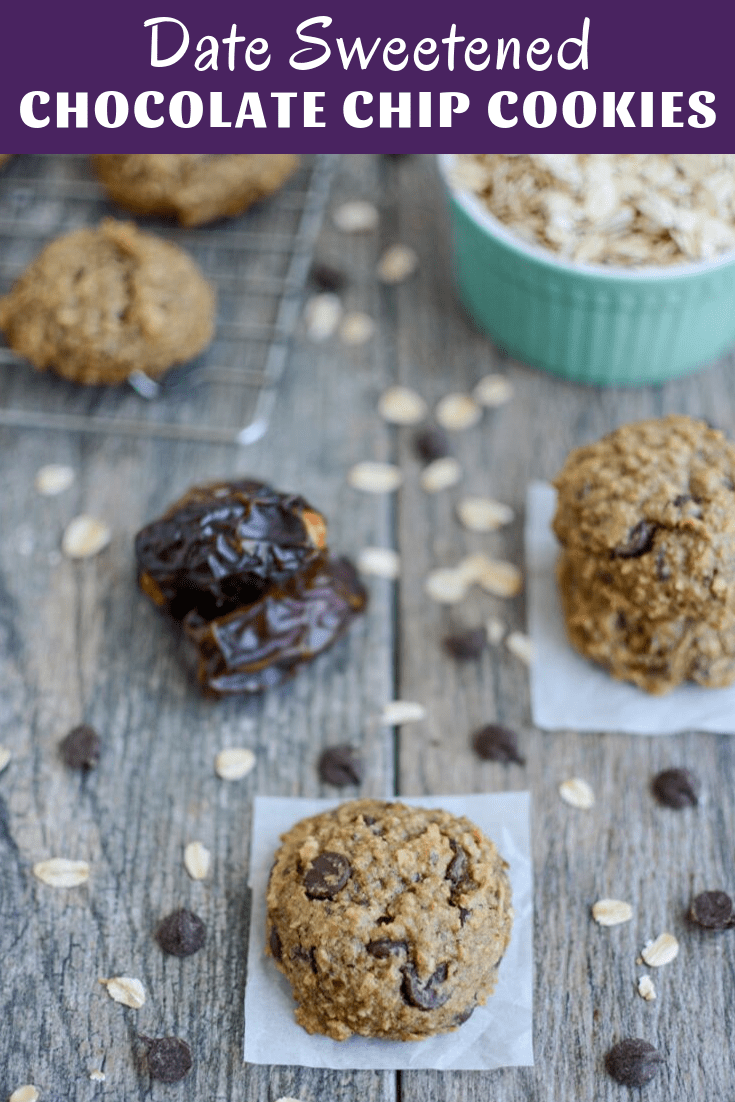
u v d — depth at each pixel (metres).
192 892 0.49
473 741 0.51
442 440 0.55
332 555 0.52
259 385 0.56
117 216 0.60
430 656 0.52
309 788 0.50
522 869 0.49
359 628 0.52
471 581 0.53
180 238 0.59
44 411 0.56
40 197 0.60
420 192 0.60
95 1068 0.47
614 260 0.52
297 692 0.51
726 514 0.48
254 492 0.50
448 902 0.46
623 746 0.50
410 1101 0.46
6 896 0.49
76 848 0.49
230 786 0.50
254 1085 0.47
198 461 0.55
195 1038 0.47
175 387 0.56
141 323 0.54
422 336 0.57
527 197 0.53
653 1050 0.46
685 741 0.50
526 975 0.47
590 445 0.52
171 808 0.50
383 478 0.55
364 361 0.57
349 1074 0.47
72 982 0.48
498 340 0.57
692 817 0.50
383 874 0.46
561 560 0.52
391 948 0.45
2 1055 0.47
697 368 0.56
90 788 0.50
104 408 0.56
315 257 0.59
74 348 0.54
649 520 0.49
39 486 0.55
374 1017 0.45
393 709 0.51
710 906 0.48
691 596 0.48
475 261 0.55
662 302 0.53
